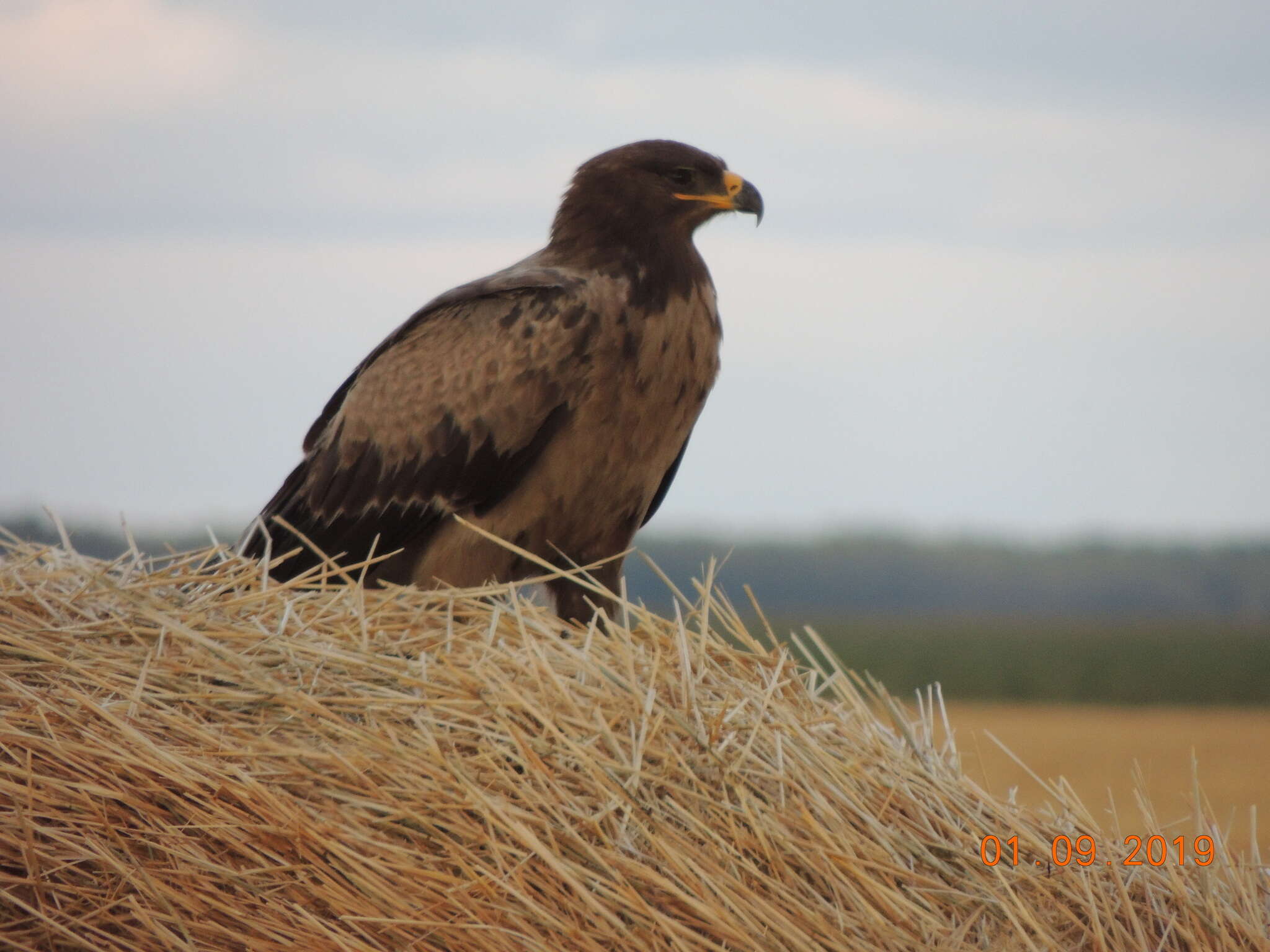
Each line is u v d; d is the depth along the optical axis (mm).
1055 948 7383
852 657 80750
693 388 12164
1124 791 25969
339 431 12680
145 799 7352
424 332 12406
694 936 7004
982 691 71062
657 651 8422
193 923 7152
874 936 7270
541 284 11820
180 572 9102
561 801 7402
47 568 8797
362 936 7094
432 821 7297
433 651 8391
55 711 7609
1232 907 7941
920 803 7977
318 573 12734
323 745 7594
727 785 7703
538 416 11773
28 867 7160
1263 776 28609
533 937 7016
